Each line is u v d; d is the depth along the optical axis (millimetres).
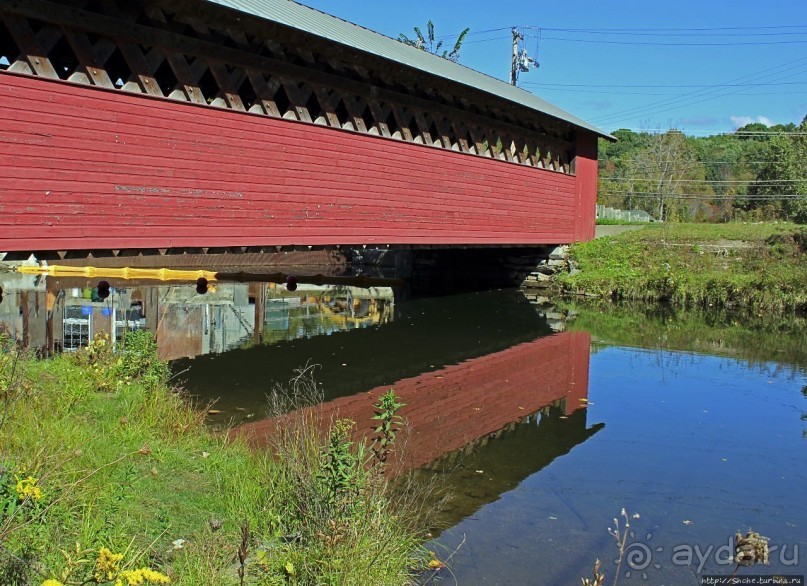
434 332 14797
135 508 4570
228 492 5113
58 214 8047
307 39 10805
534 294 22016
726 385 10547
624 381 10758
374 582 3977
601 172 66188
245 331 14344
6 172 7562
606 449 7449
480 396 9602
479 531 5258
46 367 7258
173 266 17734
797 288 18656
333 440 4668
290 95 11156
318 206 11688
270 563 4039
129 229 8812
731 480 6645
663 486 6430
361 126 12648
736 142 84188
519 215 18516
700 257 22125
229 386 9461
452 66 19891
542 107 20047
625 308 19250
